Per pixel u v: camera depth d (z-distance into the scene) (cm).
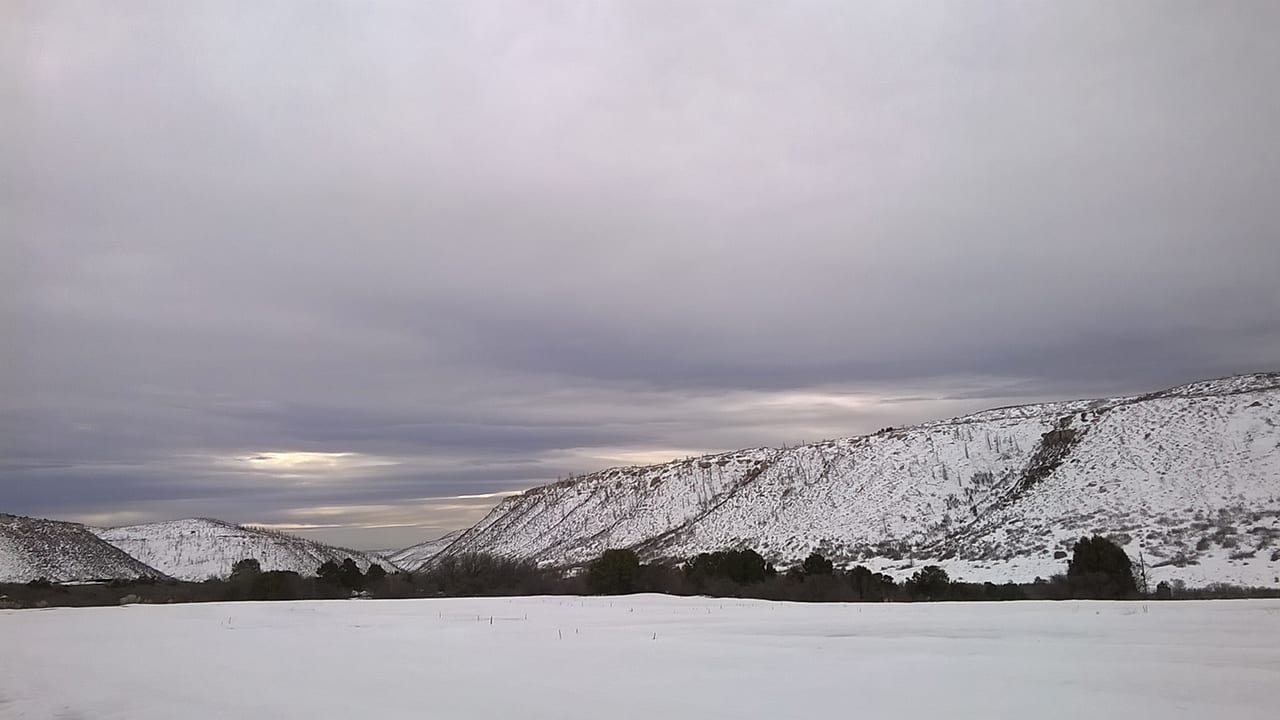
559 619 3052
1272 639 2044
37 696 1431
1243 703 1168
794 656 1773
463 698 1268
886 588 5416
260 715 1173
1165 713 1101
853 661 1673
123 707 1298
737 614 3244
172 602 5369
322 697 1310
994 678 1415
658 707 1171
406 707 1202
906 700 1210
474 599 4762
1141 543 6619
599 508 15125
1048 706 1155
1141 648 1855
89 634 2616
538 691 1324
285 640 2328
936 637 2209
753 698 1239
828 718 1083
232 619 3234
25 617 3494
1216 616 2750
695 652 1875
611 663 1680
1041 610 3209
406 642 2217
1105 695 1238
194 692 1409
